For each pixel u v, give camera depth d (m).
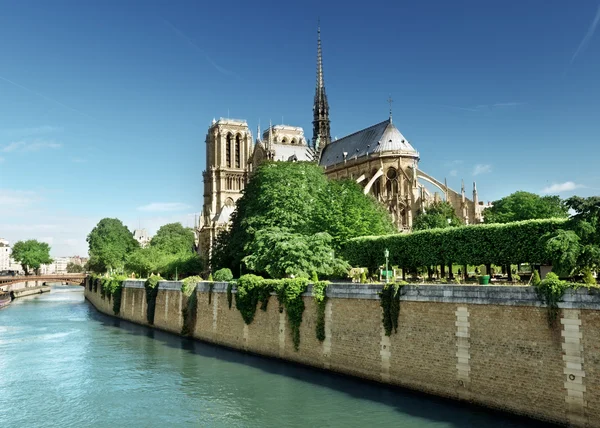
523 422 32.56
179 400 41.91
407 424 33.53
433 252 56.69
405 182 123.25
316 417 36.09
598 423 29.38
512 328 33.78
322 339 48.06
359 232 73.88
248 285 59.19
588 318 30.14
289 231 75.38
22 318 103.00
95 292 132.50
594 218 41.41
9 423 37.72
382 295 42.16
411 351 39.81
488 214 106.88
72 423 37.53
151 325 86.69
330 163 148.62
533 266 54.75
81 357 59.97
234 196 197.62
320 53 169.88
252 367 51.69
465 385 36.12
